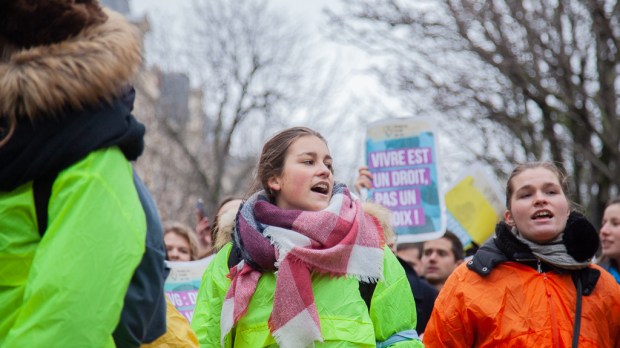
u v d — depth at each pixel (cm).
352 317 348
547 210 426
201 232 682
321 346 345
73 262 221
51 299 218
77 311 219
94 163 232
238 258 376
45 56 228
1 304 232
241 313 354
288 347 341
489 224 705
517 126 1499
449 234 674
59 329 217
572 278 426
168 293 532
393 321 358
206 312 378
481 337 427
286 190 379
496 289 425
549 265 427
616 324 427
